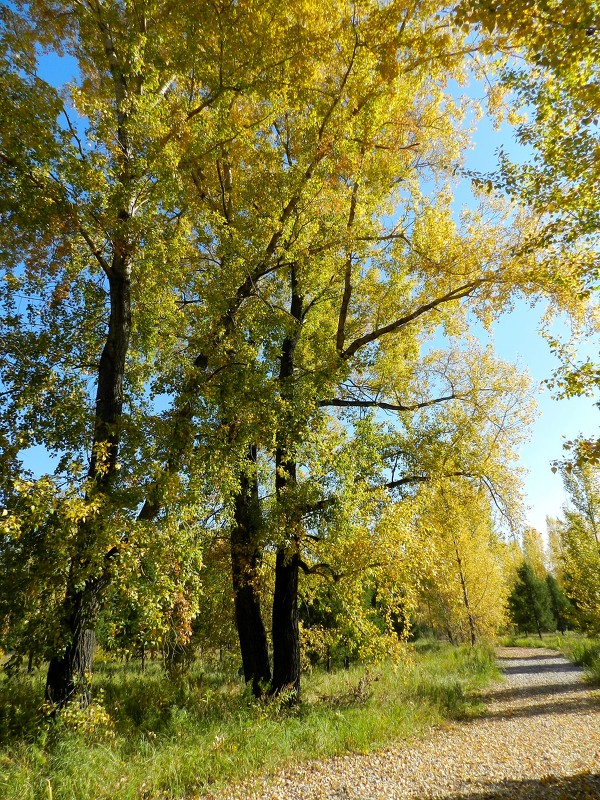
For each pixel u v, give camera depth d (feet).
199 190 38.83
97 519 21.53
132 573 21.83
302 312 43.09
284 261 35.55
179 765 20.39
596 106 17.54
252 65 28.76
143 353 35.76
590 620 56.80
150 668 51.19
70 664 24.32
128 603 22.39
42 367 26.20
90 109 25.26
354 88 31.78
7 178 23.36
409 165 39.04
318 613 54.13
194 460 26.08
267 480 40.96
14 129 22.89
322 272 38.45
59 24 31.24
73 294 31.76
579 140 19.07
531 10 15.35
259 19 27.68
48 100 24.34
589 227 21.03
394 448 38.27
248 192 33.63
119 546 21.49
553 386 21.35
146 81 28.25
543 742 27.14
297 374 33.99
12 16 29.58
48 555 21.18
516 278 31.73
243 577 35.88
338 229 36.01
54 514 21.50
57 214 24.31
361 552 32.45
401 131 36.63
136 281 30.91
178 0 27.61
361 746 24.64
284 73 30.01
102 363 29.19
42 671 37.88
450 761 23.20
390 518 32.86
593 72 17.57
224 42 28.63
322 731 26.07
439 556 35.55
